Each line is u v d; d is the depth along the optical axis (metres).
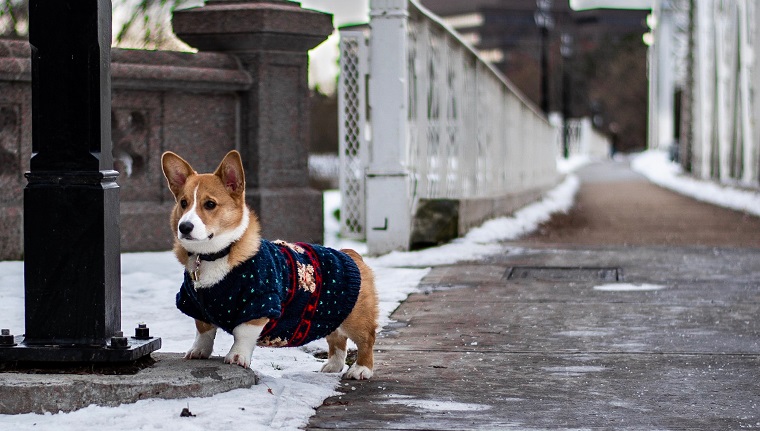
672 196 28.34
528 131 23.88
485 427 4.51
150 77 10.60
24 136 10.06
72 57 4.89
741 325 7.15
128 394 4.61
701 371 5.72
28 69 9.82
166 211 10.85
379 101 11.22
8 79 9.80
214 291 4.81
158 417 4.38
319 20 11.58
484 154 16.14
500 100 18.22
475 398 5.06
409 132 12.03
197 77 10.89
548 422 4.61
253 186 11.42
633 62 106.25
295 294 5.00
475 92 15.19
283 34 11.31
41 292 4.86
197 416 4.41
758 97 23.31
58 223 4.84
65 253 4.84
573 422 4.62
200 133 11.23
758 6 23.11
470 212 13.69
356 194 12.75
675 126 74.44
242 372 4.88
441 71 13.34
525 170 22.88
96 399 4.60
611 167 63.25
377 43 11.15
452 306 7.97
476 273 9.86
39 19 4.91
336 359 5.57
